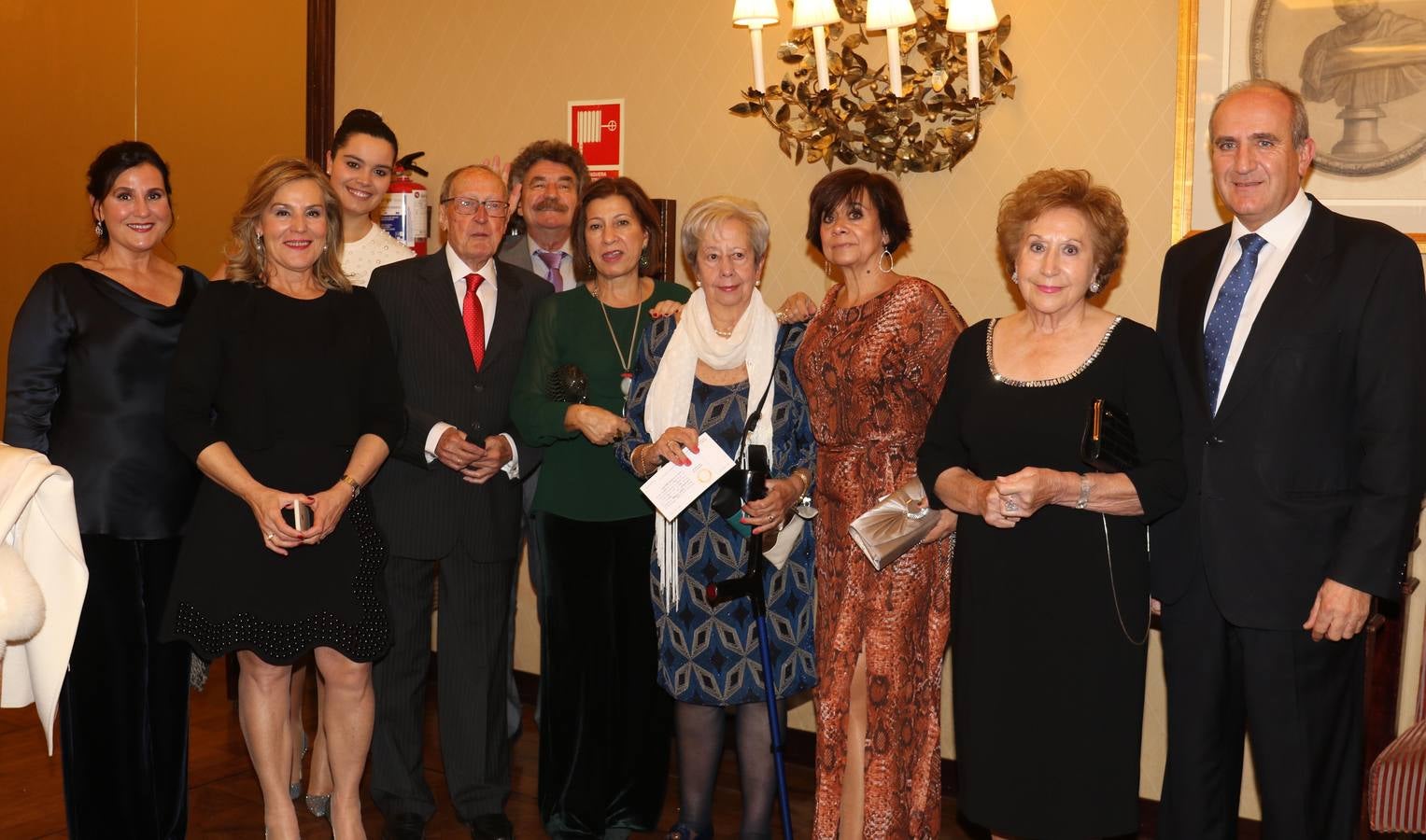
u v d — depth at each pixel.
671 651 3.06
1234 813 2.63
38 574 2.51
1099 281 2.53
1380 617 2.86
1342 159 3.19
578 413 3.05
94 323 2.89
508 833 3.30
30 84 5.44
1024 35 3.55
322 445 2.90
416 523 3.23
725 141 4.04
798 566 3.04
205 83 5.13
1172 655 2.62
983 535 2.54
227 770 3.88
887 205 2.94
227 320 2.88
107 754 2.95
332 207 3.03
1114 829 2.44
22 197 5.52
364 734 3.02
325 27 4.83
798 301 3.13
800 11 3.63
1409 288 2.36
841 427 2.92
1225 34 3.28
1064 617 2.44
